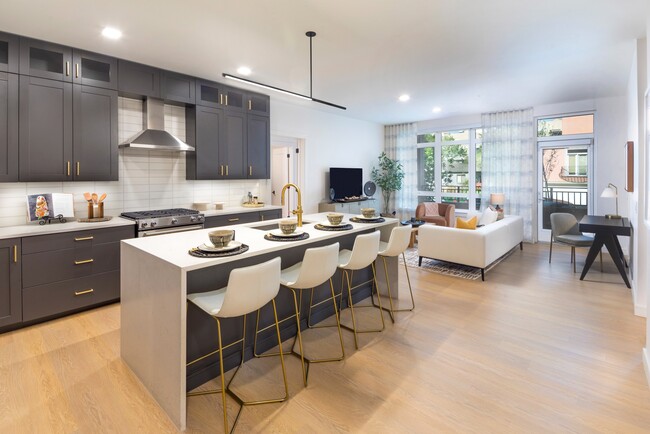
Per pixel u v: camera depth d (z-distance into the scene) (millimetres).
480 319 3314
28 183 3588
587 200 6402
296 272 2674
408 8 2822
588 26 3180
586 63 4164
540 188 6922
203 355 2316
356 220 3531
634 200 3936
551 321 3260
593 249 4512
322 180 7066
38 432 1850
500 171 7059
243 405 2074
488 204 7215
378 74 4520
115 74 3836
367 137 8219
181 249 2232
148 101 4191
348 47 3613
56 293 3262
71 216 3746
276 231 2758
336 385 2279
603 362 2539
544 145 6770
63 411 2012
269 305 2785
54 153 3465
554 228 5336
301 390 2227
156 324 2064
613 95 5828
